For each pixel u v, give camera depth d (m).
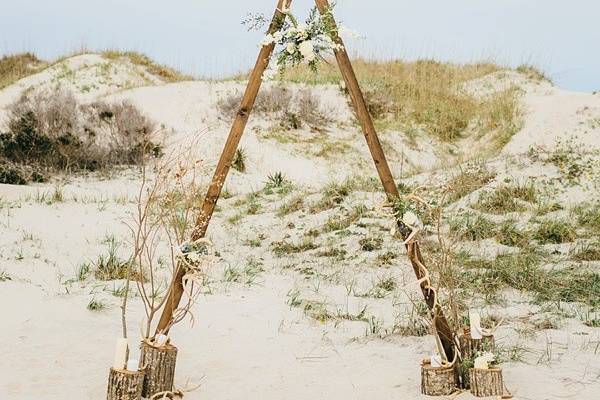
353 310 6.90
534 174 12.45
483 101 22.52
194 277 4.54
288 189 14.30
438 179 12.90
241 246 10.52
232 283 7.90
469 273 8.00
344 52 4.68
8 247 8.97
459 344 4.54
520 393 4.33
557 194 11.55
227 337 5.87
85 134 17.41
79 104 18.88
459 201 11.49
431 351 5.43
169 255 9.19
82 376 4.74
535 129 19.86
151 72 28.20
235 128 4.69
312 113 20.81
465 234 9.76
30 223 10.71
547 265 8.58
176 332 5.96
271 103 20.72
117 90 23.27
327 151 19.34
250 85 4.69
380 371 4.97
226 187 15.59
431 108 21.94
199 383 4.75
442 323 4.55
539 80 24.09
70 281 7.48
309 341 5.77
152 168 16.62
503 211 10.84
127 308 6.56
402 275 8.45
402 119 21.44
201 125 19.97
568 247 9.38
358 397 4.46
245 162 17.97
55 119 16.83
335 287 7.93
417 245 4.71
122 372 4.14
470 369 4.34
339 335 5.99
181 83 22.66
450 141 20.81
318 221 11.46
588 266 8.48
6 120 17.28
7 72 29.16
